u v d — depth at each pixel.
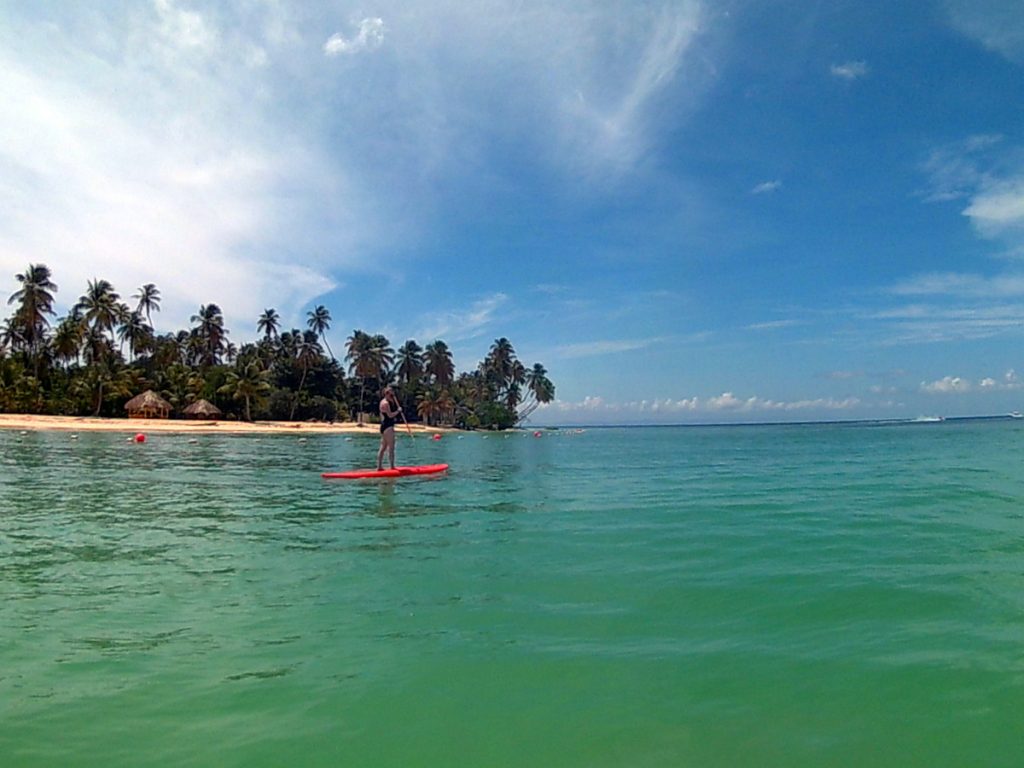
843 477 16.20
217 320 87.88
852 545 7.50
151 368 81.69
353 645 4.41
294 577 6.22
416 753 3.08
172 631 4.72
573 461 24.83
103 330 70.88
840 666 3.99
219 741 3.21
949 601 5.25
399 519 9.75
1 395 63.41
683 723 3.33
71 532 8.71
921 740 3.15
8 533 8.65
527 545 7.65
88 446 31.55
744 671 3.93
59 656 4.26
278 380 90.50
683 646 4.34
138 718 3.43
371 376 97.38
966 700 3.53
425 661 4.13
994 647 4.25
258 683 3.84
